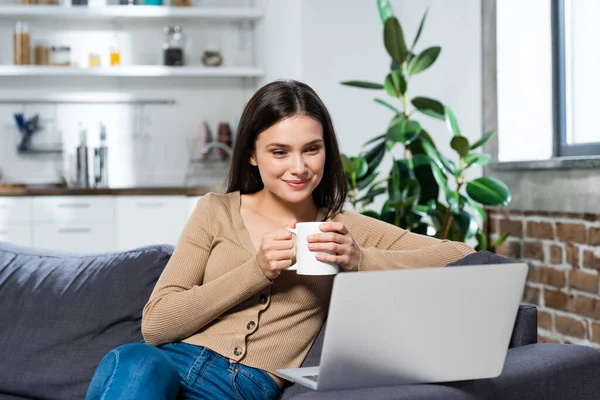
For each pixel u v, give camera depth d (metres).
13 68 6.46
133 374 1.76
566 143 4.11
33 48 6.67
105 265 2.60
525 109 4.30
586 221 3.71
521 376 1.75
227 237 2.14
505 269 1.63
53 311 2.56
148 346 1.89
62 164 6.83
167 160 7.00
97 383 1.81
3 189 6.04
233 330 2.04
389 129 3.59
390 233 2.21
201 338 2.05
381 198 5.59
